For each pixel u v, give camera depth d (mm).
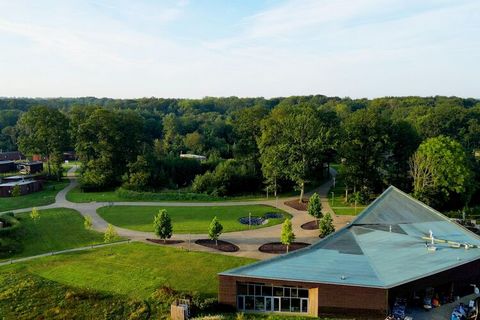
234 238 57938
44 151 109688
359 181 80312
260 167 101625
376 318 33344
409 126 88250
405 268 36000
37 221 68688
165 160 108625
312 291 34906
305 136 80125
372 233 44375
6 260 51719
